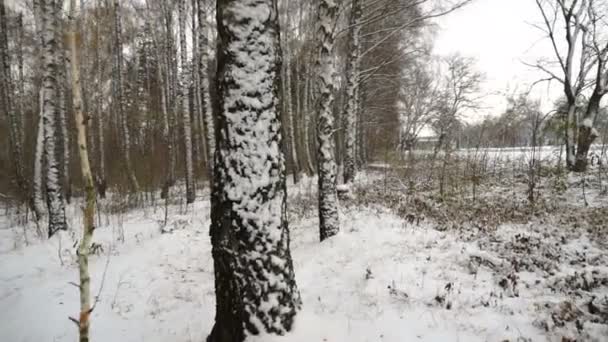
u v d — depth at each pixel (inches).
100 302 182.9
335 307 162.1
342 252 242.8
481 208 364.5
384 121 971.9
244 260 126.0
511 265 201.5
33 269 243.8
